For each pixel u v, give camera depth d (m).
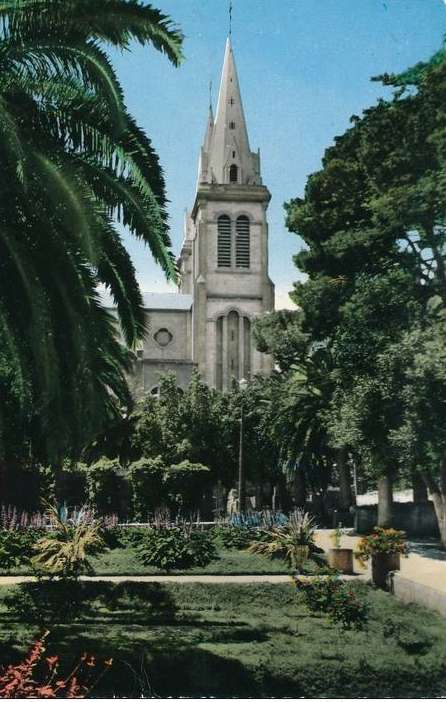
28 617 18.17
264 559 26.30
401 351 25.98
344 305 30.70
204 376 89.81
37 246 12.71
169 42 12.38
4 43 12.45
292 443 46.31
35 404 13.31
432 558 24.38
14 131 10.94
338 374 30.28
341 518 42.34
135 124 13.73
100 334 13.76
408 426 25.64
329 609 17.44
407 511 33.66
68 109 13.36
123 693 11.69
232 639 15.27
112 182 13.70
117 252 14.76
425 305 28.34
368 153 27.81
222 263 93.00
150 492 44.75
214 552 26.22
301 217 32.62
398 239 28.83
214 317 91.75
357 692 11.70
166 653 12.95
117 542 29.41
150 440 47.78
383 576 20.50
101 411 13.13
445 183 25.42
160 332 93.62
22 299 12.19
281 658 12.70
